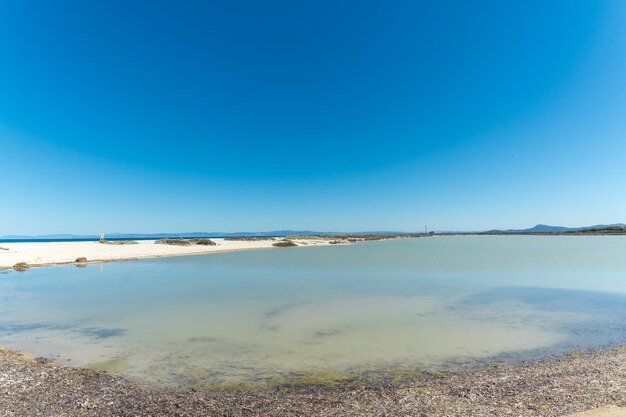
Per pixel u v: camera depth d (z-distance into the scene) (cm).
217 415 785
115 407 816
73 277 3053
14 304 1973
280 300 2086
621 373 1012
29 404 817
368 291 2398
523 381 970
